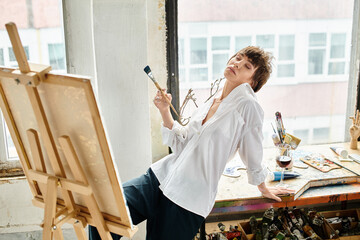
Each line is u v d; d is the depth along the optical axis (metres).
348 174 2.16
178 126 1.84
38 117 1.24
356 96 2.66
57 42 2.20
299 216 2.34
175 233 1.75
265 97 2.61
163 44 2.31
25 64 1.16
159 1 2.23
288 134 2.31
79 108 1.18
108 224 1.42
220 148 1.71
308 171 2.21
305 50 2.54
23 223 2.29
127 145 2.19
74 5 2.12
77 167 1.28
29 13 2.12
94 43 2.01
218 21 2.38
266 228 2.19
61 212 1.44
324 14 2.49
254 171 1.82
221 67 2.48
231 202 1.91
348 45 2.58
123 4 1.99
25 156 1.45
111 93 2.10
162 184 1.80
